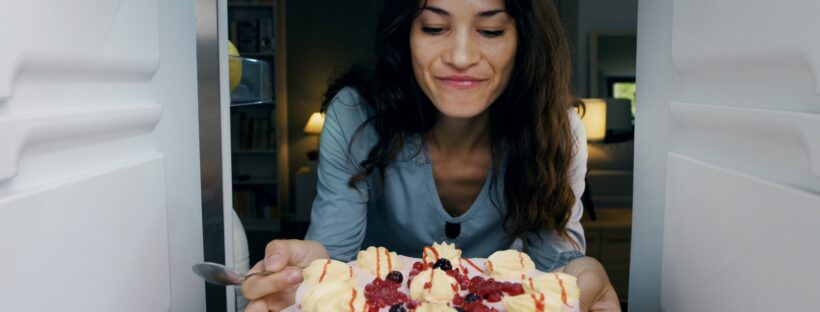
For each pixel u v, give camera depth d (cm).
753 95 55
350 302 76
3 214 41
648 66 74
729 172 57
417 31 100
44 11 46
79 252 51
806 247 45
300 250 92
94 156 56
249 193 564
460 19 96
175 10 71
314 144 595
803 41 45
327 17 575
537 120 117
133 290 62
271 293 85
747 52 54
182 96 74
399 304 77
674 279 71
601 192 426
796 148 48
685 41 66
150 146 68
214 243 80
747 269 55
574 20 452
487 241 137
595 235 350
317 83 584
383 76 116
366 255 98
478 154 124
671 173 71
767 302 51
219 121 78
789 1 47
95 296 54
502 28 99
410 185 125
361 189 124
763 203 51
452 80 101
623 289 334
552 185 122
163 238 69
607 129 440
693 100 67
